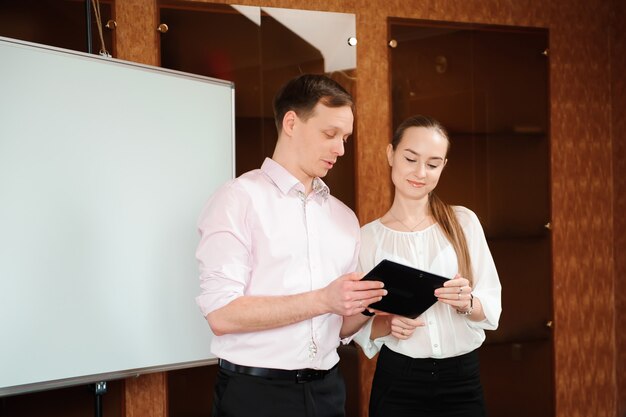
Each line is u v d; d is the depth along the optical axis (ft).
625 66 12.41
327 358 6.10
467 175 11.61
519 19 12.03
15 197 7.23
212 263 5.72
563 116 12.31
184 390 10.16
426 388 7.45
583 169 12.43
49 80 7.50
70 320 7.64
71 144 7.67
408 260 7.62
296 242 5.99
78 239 7.72
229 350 5.87
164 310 8.45
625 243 12.46
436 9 11.56
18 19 9.23
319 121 5.98
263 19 10.49
